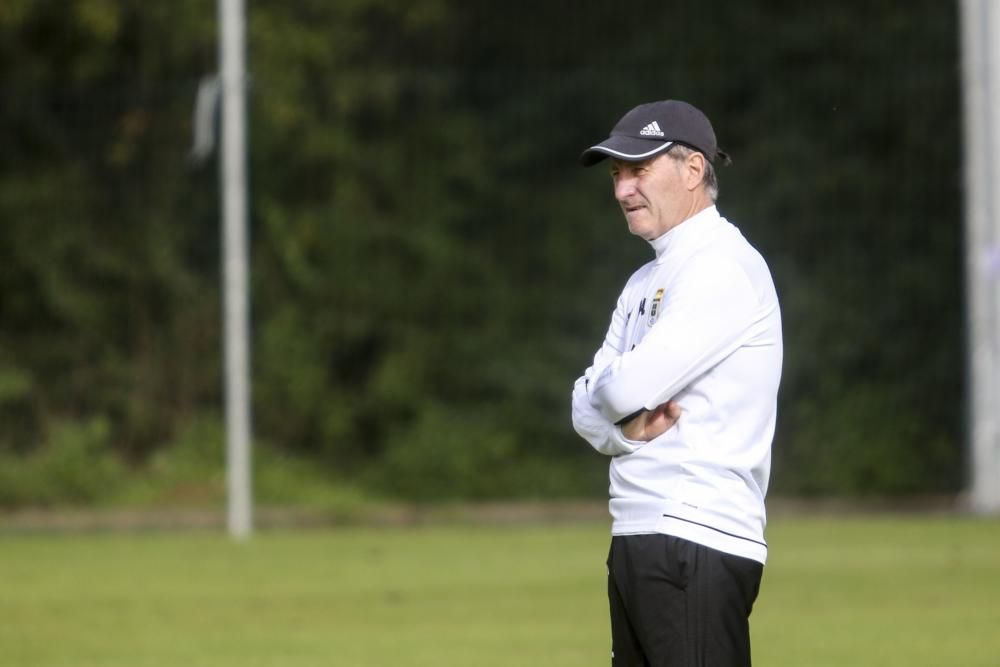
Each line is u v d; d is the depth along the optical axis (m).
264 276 54.19
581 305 53.94
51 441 51.28
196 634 26.39
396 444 53.38
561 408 53.41
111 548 38.34
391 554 36.75
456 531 41.56
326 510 46.66
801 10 54.56
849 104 52.81
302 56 54.69
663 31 56.12
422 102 56.09
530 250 55.09
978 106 41.22
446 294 54.59
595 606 29.09
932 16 52.34
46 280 53.12
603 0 57.25
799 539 38.03
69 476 49.25
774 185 52.59
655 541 12.42
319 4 55.22
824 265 51.69
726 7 55.75
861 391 50.50
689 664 12.30
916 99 51.91
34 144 53.94
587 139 55.53
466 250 55.22
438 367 54.34
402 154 55.72
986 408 41.91
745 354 12.56
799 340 50.75
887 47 52.78
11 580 32.94
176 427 53.06
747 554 12.45
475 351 54.12
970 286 41.69
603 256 54.44
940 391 50.16
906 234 51.31
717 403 12.52
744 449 12.52
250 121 53.94
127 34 54.97
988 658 23.53
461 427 53.09
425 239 54.62
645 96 54.84
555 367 53.78
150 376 53.34
